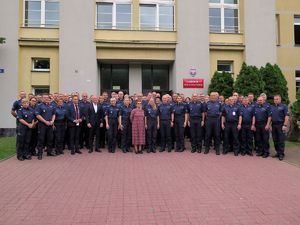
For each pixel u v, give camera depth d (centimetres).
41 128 1170
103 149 1397
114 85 2042
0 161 1120
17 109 1213
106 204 662
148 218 585
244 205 655
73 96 1298
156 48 1948
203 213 609
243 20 2048
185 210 626
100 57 1919
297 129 1728
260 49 2042
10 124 1834
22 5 1908
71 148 1274
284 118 1183
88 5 1888
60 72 1853
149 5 2008
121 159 1161
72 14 1875
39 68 1912
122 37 1939
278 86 1869
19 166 1038
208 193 738
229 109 1274
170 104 1356
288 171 971
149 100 1354
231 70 2064
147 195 722
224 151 1295
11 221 574
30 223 564
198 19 1972
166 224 557
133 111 1305
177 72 1941
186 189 769
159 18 2011
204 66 1959
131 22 1973
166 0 2022
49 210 629
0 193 740
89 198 702
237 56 2052
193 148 1333
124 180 854
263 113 1229
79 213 612
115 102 1332
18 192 748
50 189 771
